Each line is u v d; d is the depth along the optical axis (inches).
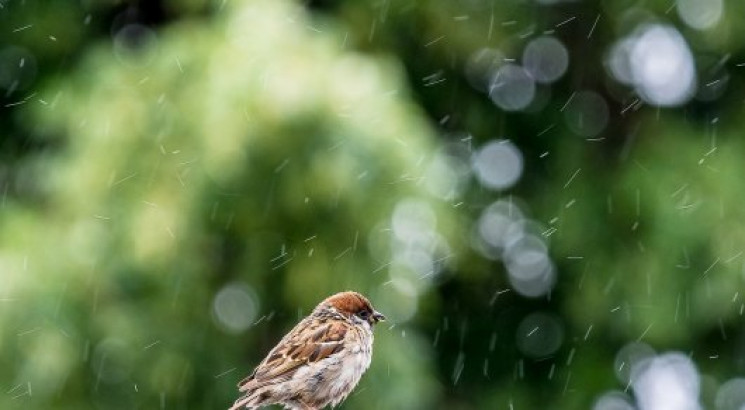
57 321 533.3
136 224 516.7
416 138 523.2
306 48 516.1
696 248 647.8
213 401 583.5
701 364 688.4
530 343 714.2
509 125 692.1
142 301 554.6
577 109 699.4
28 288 528.7
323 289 545.6
